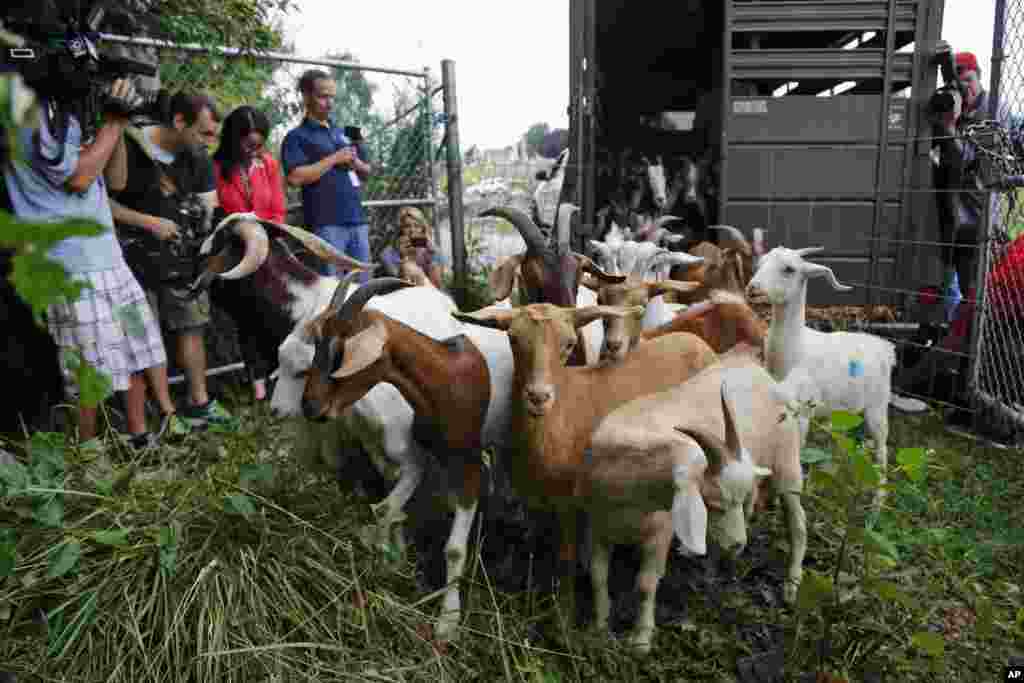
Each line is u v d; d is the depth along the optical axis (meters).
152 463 3.50
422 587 3.17
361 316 2.80
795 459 3.28
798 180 7.34
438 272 6.34
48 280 0.54
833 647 2.85
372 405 3.13
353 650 2.62
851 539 2.65
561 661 2.87
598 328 4.10
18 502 2.68
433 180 7.23
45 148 3.18
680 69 12.02
